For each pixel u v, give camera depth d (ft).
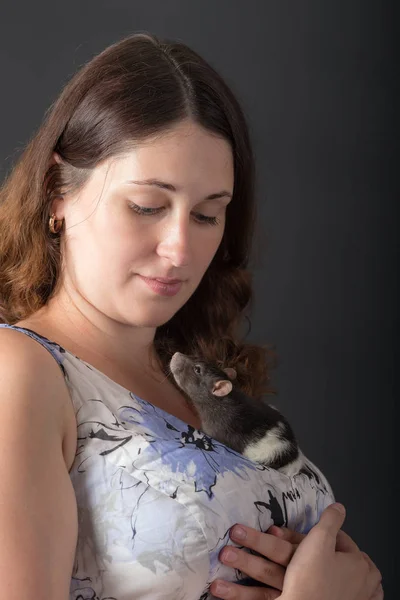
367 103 13.93
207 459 5.58
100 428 5.42
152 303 6.12
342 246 13.99
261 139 13.60
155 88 5.87
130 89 5.84
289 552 5.67
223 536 5.40
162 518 5.23
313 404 13.99
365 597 5.91
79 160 5.98
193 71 6.14
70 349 6.11
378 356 14.20
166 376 7.16
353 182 13.96
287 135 13.71
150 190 5.76
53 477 4.93
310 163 13.82
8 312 6.63
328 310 14.01
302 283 13.88
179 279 6.15
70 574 4.95
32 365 5.26
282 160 13.70
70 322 6.28
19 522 4.68
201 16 13.43
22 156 6.77
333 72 13.83
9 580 4.58
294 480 6.17
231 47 13.53
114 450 5.37
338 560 5.74
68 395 5.42
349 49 13.84
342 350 14.08
